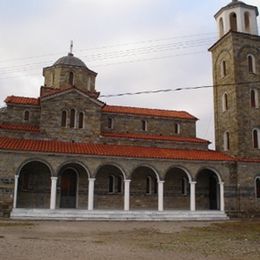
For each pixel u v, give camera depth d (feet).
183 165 115.75
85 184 114.52
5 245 52.70
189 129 140.36
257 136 127.13
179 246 56.54
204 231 78.48
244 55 131.23
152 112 140.36
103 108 132.16
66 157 105.50
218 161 118.42
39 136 114.42
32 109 122.93
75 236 66.85
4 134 111.86
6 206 98.32
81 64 138.51
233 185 118.93
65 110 118.32
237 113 125.18
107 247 54.19
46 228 77.97
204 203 125.70
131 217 102.99
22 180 109.60
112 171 118.32
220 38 137.80
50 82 137.90
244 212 116.78
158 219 104.58
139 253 49.57
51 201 101.86
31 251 48.34
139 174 120.78
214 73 142.82
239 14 134.72
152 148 123.54
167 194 122.11
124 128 132.98
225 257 48.11
